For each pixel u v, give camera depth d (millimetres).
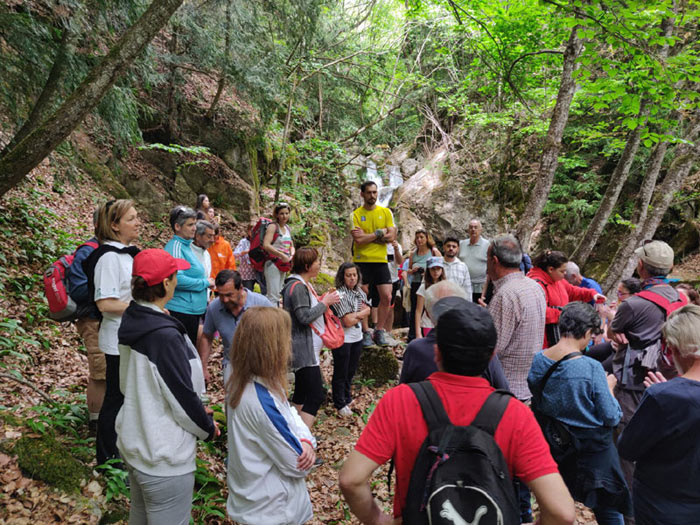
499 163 12781
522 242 6496
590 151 11938
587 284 5172
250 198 10898
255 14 9086
